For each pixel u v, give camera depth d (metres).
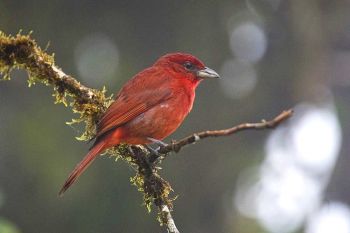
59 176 17.94
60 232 18.02
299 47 20.48
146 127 8.53
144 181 8.23
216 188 19.17
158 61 9.23
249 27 20.03
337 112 21.61
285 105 20.53
